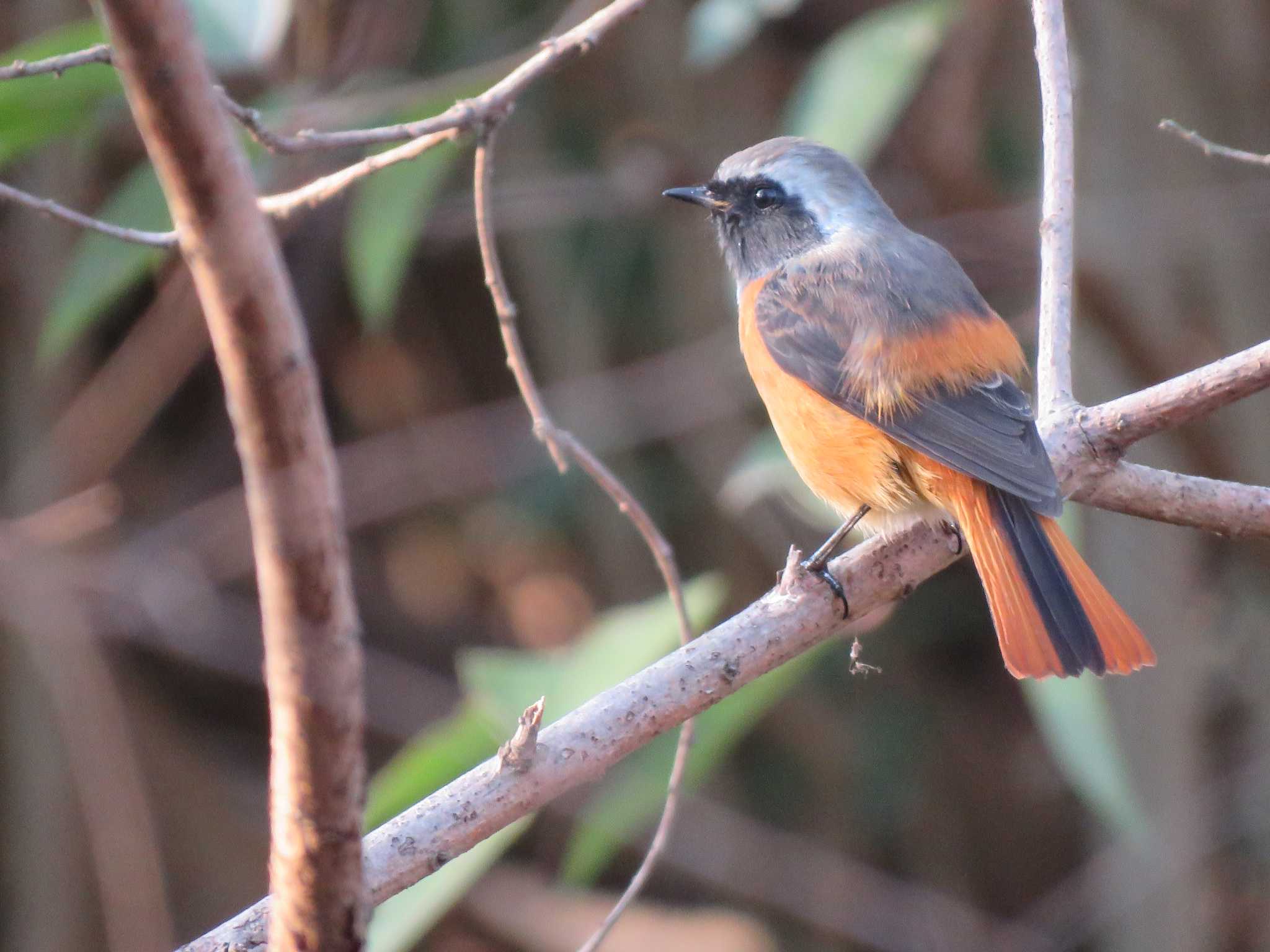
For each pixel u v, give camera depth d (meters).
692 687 5.12
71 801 11.38
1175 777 11.15
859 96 8.80
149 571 11.66
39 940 11.26
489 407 13.15
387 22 10.18
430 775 6.79
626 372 12.38
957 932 12.60
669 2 12.04
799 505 9.44
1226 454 10.45
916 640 13.37
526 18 11.80
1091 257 10.14
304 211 6.66
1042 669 5.80
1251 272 11.29
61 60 4.95
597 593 12.90
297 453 3.22
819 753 12.88
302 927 3.79
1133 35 11.19
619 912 5.81
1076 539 8.16
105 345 12.29
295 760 3.56
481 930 12.89
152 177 8.30
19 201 5.16
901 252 7.44
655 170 11.72
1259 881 12.12
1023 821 13.23
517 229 12.50
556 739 4.91
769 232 7.93
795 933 12.84
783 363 6.96
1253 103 11.27
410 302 12.87
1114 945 11.80
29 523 10.87
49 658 11.01
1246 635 11.85
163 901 11.00
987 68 11.34
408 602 13.59
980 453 6.18
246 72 8.90
